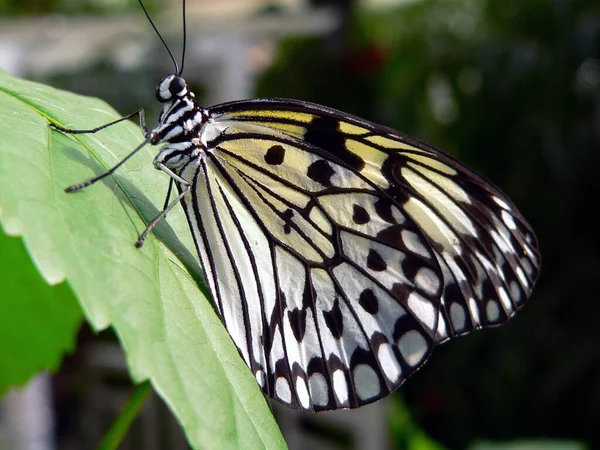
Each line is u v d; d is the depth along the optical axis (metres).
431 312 0.27
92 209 0.23
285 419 0.65
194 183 0.26
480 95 0.71
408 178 0.27
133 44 0.62
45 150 0.23
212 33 0.65
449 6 0.77
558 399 0.66
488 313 0.28
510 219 0.28
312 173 0.27
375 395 0.27
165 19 0.66
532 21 0.69
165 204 0.26
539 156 0.68
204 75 0.70
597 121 0.69
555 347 0.67
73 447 0.72
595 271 0.67
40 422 0.62
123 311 0.22
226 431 0.22
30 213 0.22
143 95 0.65
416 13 0.78
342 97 0.78
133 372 0.22
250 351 0.26
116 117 0.27
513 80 0.68
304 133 0.27
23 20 0.60
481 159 0.72
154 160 0.26
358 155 0.27
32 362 0.29
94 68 0.61
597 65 0.67
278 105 0.26
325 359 0.27
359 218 0.27
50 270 0.21
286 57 0.79
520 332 0.69
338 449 0.62
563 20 0.67
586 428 0.64
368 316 0.27
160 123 0.26
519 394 0.67
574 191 0.68
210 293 0.25
